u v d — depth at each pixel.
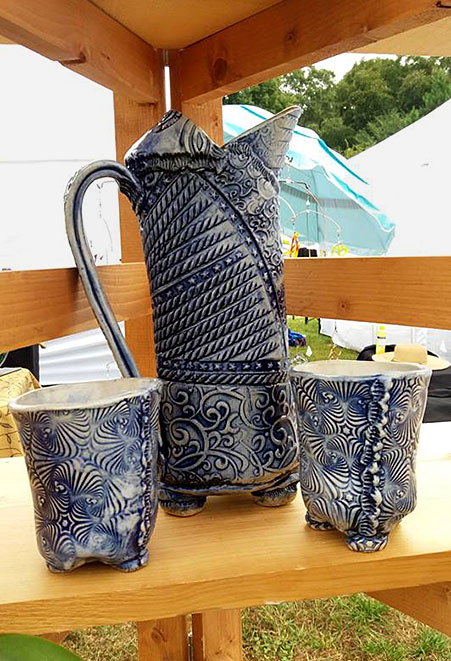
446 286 0.52
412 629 1.32
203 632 0.76
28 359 2.19
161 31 0.72
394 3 0.51
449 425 0.84
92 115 2.79
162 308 0.57
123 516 0.47
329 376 0.49
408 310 0.56
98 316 0.57
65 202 0.55
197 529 0.55
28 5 0.52
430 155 3.43
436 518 0.55
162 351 0.58
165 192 0.56
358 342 3.31
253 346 0.56
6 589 0.46
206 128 0.83
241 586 0.47
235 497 0.62
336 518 0.50
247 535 0.54
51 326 0.55
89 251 0.56
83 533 0.46
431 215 3.47
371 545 0.49
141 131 0.82
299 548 0.51
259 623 1.35
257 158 0.56
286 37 0.63
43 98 2.73
